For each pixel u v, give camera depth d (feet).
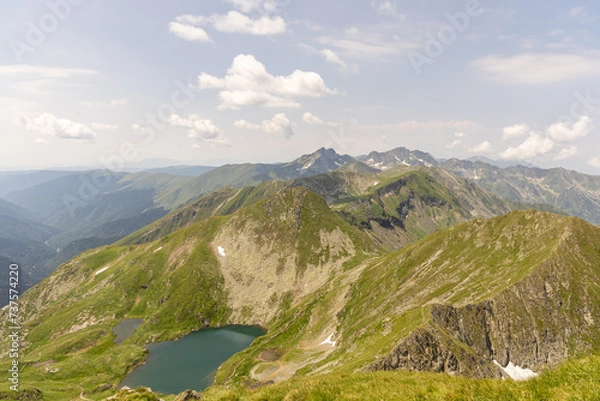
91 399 476.95
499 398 52.95
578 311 374.22
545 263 403.54
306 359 485.97
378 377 78.84
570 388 48.88
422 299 460.14
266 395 75.51
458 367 289.12
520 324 367.04
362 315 520.83
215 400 78.33
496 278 430.20
